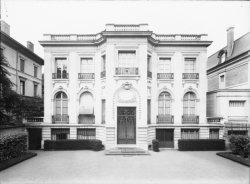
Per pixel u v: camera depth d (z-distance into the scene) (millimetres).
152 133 18859
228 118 20281
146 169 12078
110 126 17859
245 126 19906
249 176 10836
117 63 18312
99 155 15852
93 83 19938
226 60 24156
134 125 18562
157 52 19953
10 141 14094
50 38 20391
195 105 20156
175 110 19781
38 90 28797
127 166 12711
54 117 20000
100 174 11141
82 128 19609
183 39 20297
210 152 17234
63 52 20281
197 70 20109
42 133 19469
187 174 11148
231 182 9906
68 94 20109
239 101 20609
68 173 11320
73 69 20172
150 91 19047
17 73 22766
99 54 19938
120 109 18594
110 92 18078
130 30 18547
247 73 20922
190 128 19547
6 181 10062
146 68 18156
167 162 13711
